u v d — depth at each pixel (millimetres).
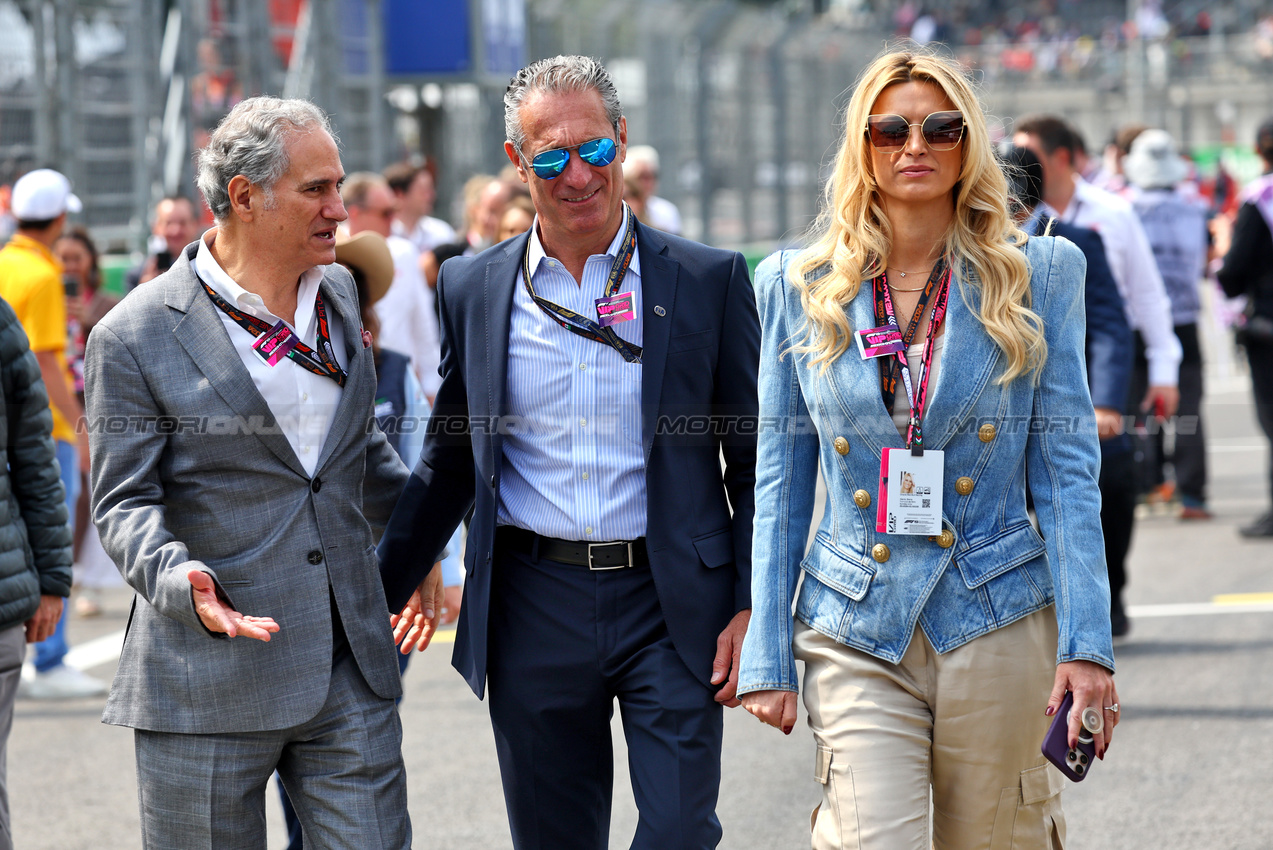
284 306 10852
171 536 10172
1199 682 21406
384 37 48656
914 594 10125
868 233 10336
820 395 10359
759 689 10500
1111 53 127438
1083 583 9867
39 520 13258
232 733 10547
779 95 66375
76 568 28031
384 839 10750
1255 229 30203
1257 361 31031
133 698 10625
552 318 11633
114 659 25062
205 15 40656
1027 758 10141
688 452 11648
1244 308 31156
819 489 31312
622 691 11758
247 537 10586
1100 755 9828
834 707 10312
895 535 10188
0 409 12680
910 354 10227
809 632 10625
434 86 49969
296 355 10766
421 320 23078
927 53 10414
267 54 42562
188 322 10539
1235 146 116938
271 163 10367
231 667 10469
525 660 11773
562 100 11195
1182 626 24641
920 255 10422
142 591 10023
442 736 20391
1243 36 135875
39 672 23094
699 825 11219
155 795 10727
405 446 15281
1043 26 163250
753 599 10695
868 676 10242
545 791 11945
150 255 32250
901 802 9961
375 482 12328
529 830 12055
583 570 11664
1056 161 21469
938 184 10102
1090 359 19047
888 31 144750
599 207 11344
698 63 59594
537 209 11555
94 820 17516
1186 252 32781
